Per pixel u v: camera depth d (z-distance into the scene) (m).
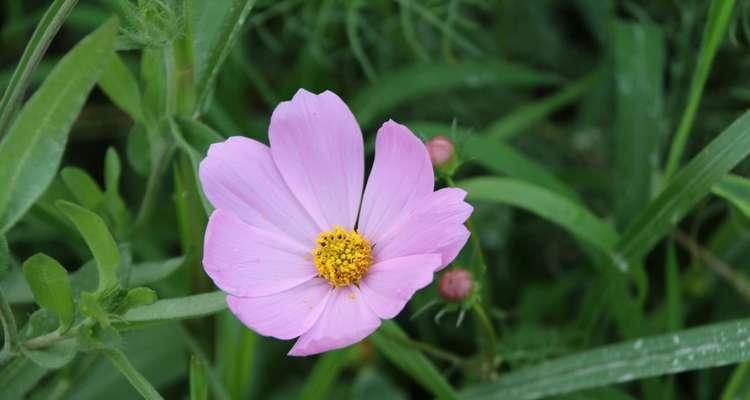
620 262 0.49
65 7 0.41
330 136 0.43
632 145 0.55
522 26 0.62
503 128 0.57
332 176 0.44
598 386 0.49
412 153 0.42
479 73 0.57
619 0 0.60
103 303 0.41
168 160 0.49
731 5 0.48
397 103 0.58
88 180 0.49
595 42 0.63
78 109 0.40
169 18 0.43
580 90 0.59
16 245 0.58
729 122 0.58
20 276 0.48
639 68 0.56
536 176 0.53
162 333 0.53
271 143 0.43
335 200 0.44
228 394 0.50
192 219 0.50
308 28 0.59
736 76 0.59
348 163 0.44
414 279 0.40
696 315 0.56
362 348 0.55
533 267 0.59
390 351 0.49
